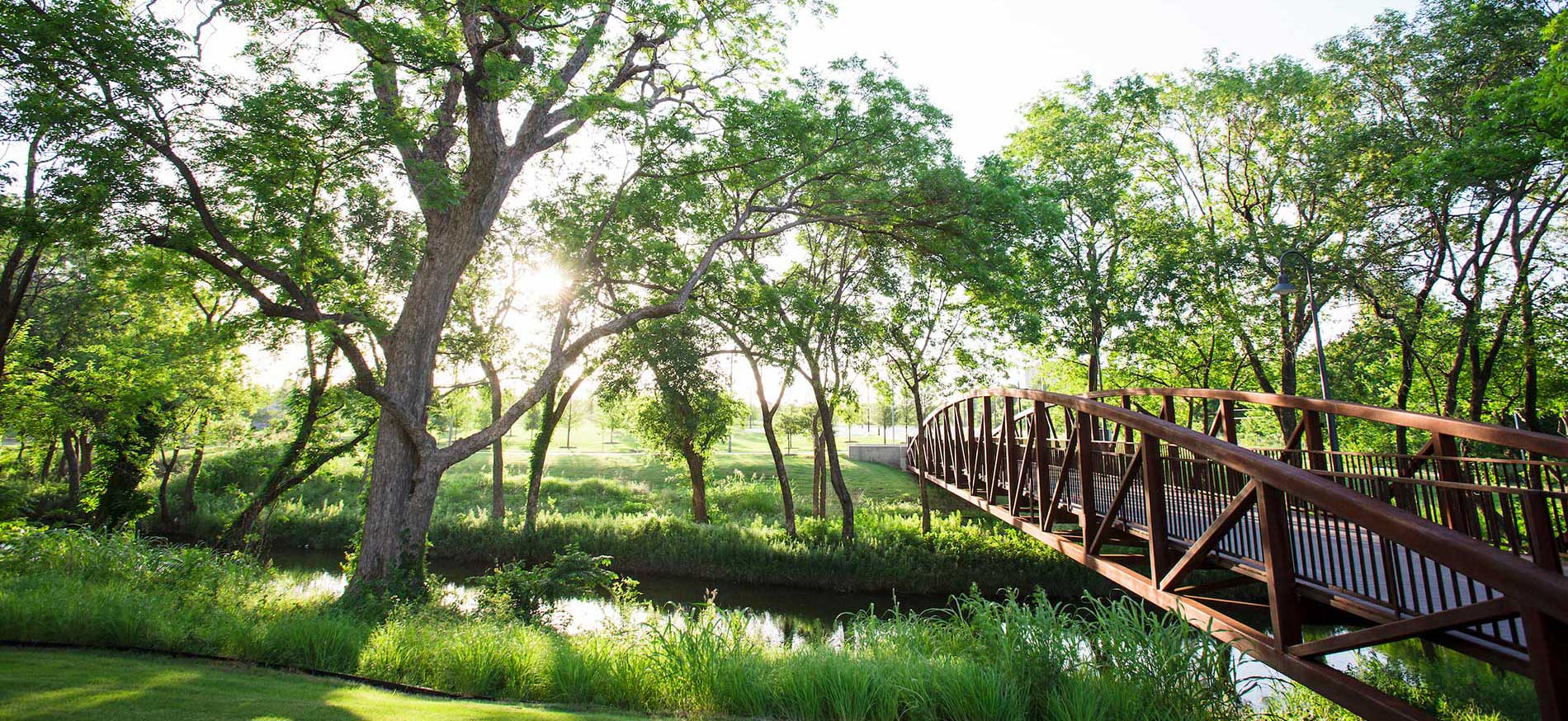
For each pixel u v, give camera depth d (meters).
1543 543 4.66
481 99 12.59
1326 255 20.19
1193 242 20.97
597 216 19.78
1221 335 22.89
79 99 9.48
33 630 6.94
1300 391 24.52
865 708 5.79
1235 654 8.91
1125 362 24.31
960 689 5.91
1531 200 17.22
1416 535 4.36
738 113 15.41
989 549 20.33
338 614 9.65
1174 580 7.29
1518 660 4.54
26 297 19.58
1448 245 18.81
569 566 12.99
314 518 24.84
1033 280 20.38
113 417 18.72
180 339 17.59
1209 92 22.38
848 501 22.31
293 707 4.85
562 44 13.12
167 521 24.83
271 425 22.67
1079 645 6.62
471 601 13.23
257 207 11.45
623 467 39.31
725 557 21.44
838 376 23.70
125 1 10.94
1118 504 9.12
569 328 22.44
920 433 24.25
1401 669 8.64
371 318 12.42
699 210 20.34
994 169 17.25
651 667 6.62
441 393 21.89
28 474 28.38
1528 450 5.19
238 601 9.73
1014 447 13.56
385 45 10.95
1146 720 5.55
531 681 6.62
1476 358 19.31
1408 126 18.55
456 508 28.38
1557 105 11.10
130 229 10.35
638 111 12.75
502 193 14.12
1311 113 21.30
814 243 24.55
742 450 54.97
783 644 7.75
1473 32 16.72
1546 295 17.41
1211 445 6.54
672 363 22.70
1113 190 22.08
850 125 16.05
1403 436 8.02
